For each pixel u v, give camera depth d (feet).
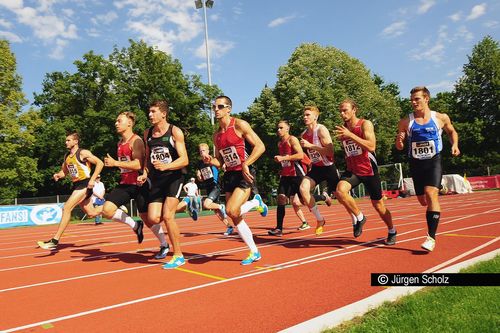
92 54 98.78
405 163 146.61
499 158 127.24
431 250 15.88
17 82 95.09
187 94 105.09
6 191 93.40
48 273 16.44
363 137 17.98
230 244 22.25
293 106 107.96
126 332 9.00
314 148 20.56
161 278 14.17
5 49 93.97
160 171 16.37
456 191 86.33
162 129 16.48
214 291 12.10
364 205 58.90
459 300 9.84
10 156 93.20
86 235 34.58
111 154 96.07
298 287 12.12
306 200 22.02
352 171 18.62
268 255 17.63
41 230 47.80
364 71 122.93
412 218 31.78
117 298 11.78
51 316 10.34
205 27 85.05
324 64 112.57
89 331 9.16
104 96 100.48
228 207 15.55
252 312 10.02
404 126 16.89
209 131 102.99
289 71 112.98
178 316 9.95
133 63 100.99
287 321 9.34
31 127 96.17
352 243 19.83
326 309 10.07
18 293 13.03
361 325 8.65
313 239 22.21
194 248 21.29
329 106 105.40
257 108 117.19
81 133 95.66
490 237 19.29
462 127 128.67
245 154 16.12
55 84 104.63
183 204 22.86
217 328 9.05
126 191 18.56
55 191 122.31
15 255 23.06
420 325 8.44
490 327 8.18
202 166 28.73
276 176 129.59
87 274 15.71
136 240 27.37
